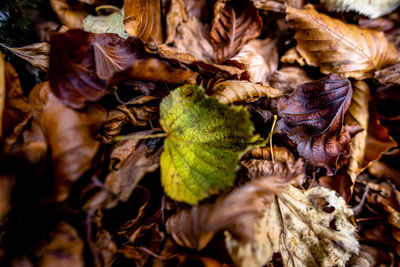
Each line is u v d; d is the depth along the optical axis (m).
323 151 0.16
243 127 0.13
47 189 0.13
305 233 0.15
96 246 0.14
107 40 0.15
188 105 0.14
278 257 0.15
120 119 0.15
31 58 0.16
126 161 0.14
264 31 0.20
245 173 0.15
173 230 0.14
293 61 0.19
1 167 0.13
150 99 0.16
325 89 0.16
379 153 0.18
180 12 0.19
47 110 0.14
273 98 0.18
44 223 0.13
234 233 0.13
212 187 0.13
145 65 0.13
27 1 0.17
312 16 0.18
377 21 0.19
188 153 0.14
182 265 0.14
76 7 0.18
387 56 0.19
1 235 0.13
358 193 0.18
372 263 0.16
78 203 0.13
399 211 0.17
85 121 0.13
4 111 0.14
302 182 0.17
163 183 0.13
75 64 0.14
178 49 0.19
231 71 0.17
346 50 0.18
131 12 0.16
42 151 0.14
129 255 0.14
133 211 0.15
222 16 0.19
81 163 0.13
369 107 0.18
